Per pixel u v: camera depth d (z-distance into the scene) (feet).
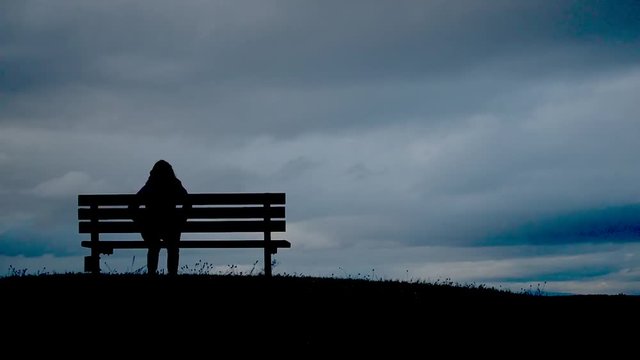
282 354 23.13
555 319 28.02
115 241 35.42
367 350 23.81
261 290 29.35
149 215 32.68
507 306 29.78
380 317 26.94
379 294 30.12
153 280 30.71
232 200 34.68
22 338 23.40
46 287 29.09
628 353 24.18
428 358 23.47
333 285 31.32
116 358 22.21
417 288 32.30
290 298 28.37
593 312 29.09
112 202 35.55
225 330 24.80
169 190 32.86
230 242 34.50
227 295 28.35
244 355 22.91
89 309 26.17
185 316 25.81
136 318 25.44
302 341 24.23
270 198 34.58
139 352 22.71
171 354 22.70
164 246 33.50
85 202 35.68
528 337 25.84
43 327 24.38
